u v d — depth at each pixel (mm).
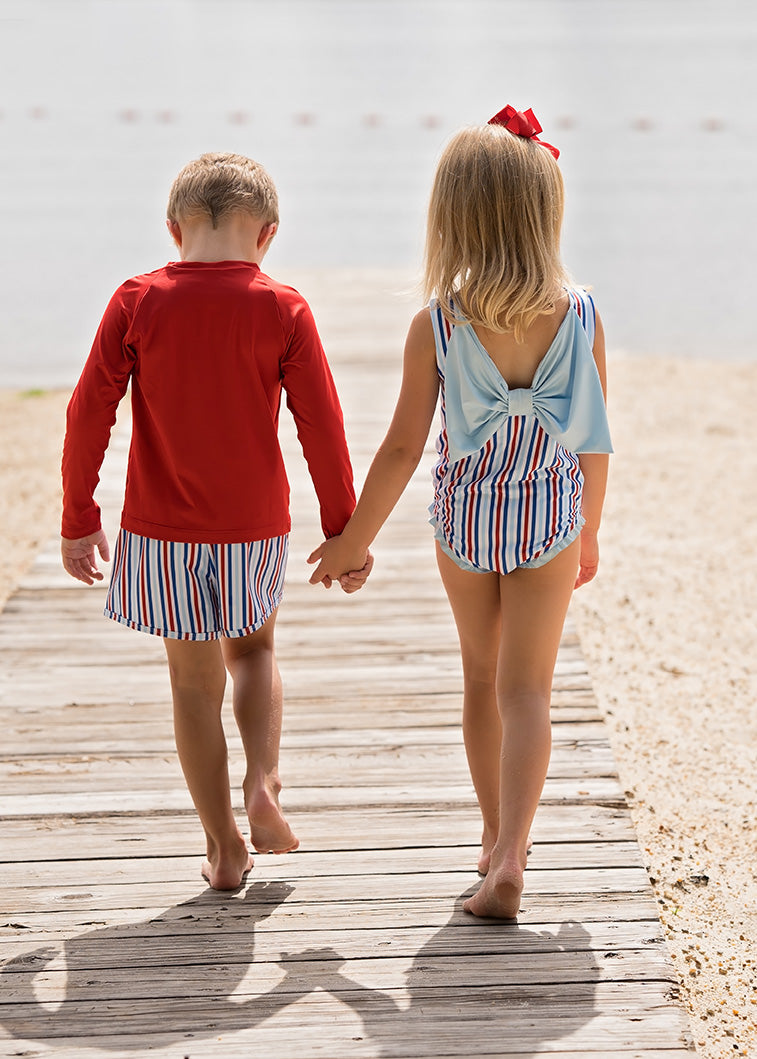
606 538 6219
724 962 2795
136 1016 2326
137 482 2531
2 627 4324
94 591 4699
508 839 2436
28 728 3531
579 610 5211
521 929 2578
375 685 3824
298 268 13297
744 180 20750
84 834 2982
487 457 2471
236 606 2535
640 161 23250
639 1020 2303
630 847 2896
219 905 2684
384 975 2434
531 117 2418
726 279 13672
